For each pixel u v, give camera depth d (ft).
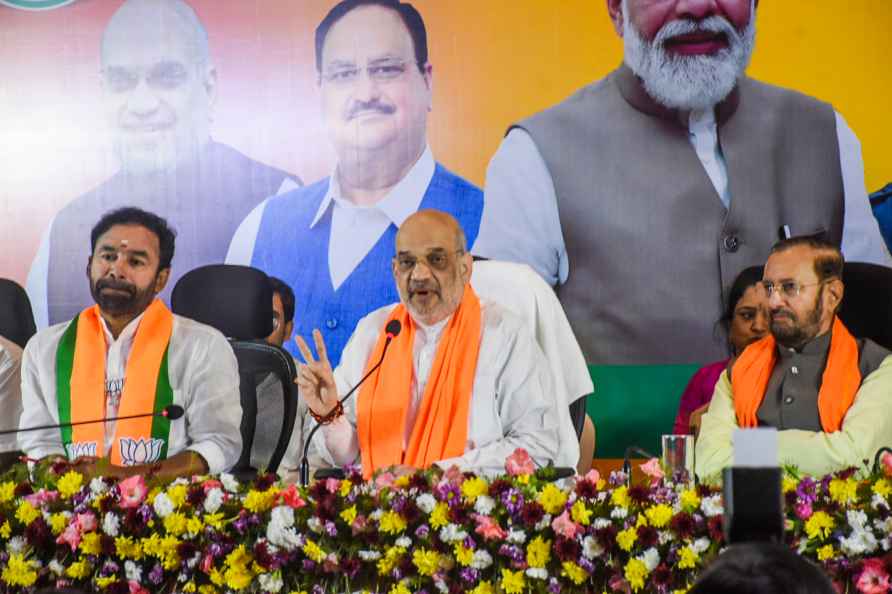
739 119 27.09
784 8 27.12
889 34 26.99
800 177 27.09
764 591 6.28
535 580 15.20
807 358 21.88
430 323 22.34
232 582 15.75
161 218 27.58
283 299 27.40
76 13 27.89
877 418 20.67
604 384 26.89
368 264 27.45
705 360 26.81
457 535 15.28
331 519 15.72
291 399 24.63
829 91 27.12
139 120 27.86
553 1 27.25
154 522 16.17
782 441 20.62
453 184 27.43
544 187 27.22
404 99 27.45
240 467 24.30
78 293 27.63
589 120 27.20
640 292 26.99
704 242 26.96
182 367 25.08
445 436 21.52
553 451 21.57
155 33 27.86
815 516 14.80
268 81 27.73
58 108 27.94
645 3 26.99
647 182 27.07
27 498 16.78
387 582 15.75
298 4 27.68
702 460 21.65
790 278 22.15
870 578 14.39
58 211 27.76
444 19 27.37
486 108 27.35
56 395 25.55
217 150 27.84
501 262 24.49
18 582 16.25
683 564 14.67
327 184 27.63
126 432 24.70
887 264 27.04
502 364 21.91
